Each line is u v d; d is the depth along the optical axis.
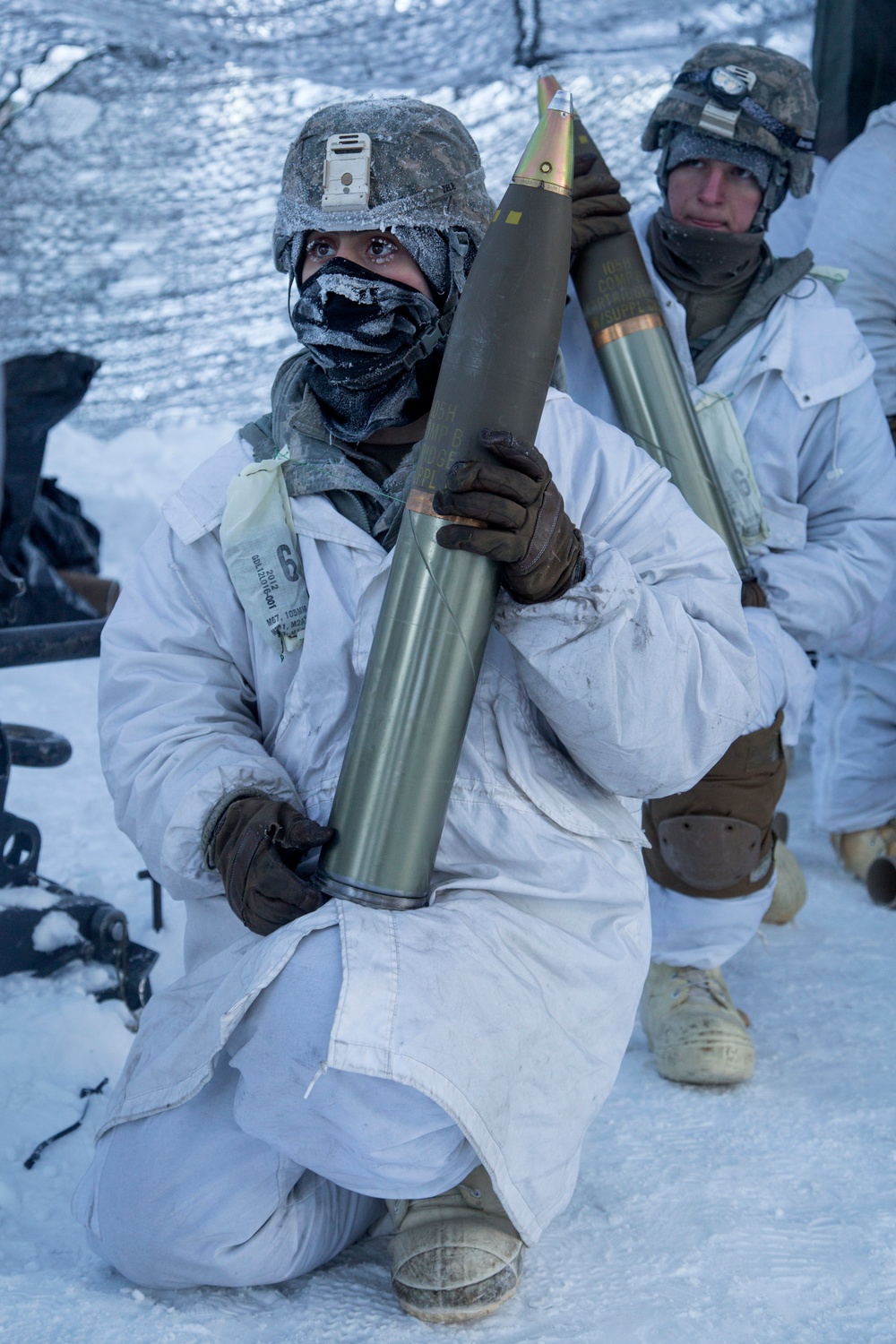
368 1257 1.70
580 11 4.68
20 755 2.69
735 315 2.59
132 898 2.91
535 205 1.44
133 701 1.69
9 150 6.06
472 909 1.51
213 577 1.70
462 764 1.57
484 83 5.25
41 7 5.02
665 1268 1.62
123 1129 1.58
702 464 2.36
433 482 1.44
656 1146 1.99
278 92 6.13
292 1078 1.41
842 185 3.29
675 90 2.55
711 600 1.64
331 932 1.43
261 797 1.58
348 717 1.62
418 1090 1.39
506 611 1.47
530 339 1.42
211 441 6.86
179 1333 1.45
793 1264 1.63
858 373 2.59
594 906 1.59
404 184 1.58
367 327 1.58
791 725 2.42
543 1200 1.51
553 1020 1.51
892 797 3.28
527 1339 1.46
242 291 6.93
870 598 2.58
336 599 1.62
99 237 6.60
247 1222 1.51
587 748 1.54
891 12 4.34
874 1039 2.38
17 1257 1.66
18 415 2.87
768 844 2.38
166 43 5.02
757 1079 2.25
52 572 3.28
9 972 2.24
